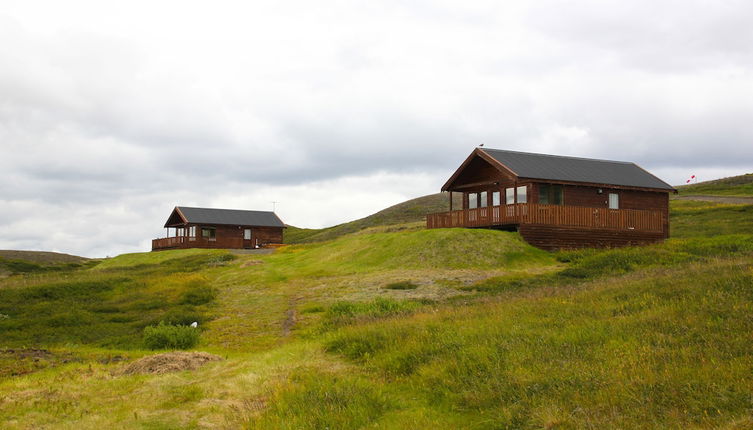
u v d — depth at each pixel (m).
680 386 7.58
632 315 12.05
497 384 8.86
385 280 26.88
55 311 24.69
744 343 8.92
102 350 17.02
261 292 27.12
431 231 34.66
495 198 37.75
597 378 8.34
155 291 28.72
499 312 14.41
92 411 9.62
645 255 26.88
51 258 79.62
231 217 68.81
